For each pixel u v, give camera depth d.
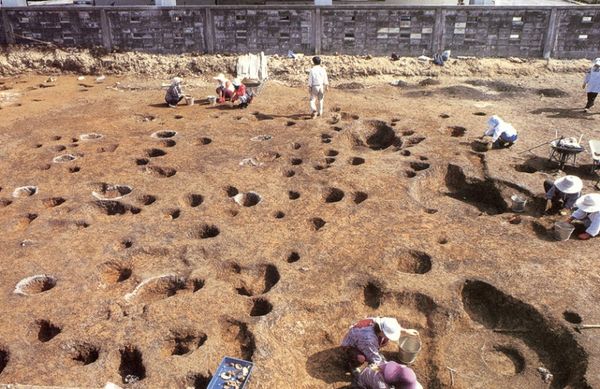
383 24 16.97
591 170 10.00
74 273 7.16
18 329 6.17
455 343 6.30
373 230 8.09
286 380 5.52
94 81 17.00
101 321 6.29
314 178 9.84
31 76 17.56
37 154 11.02
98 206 9.05
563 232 7.81
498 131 10.75
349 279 6.99
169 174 10.30
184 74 17.19
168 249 7.72
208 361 5.69
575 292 6.70
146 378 5.47
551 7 16.39
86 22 17.39
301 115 13.40
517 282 6.91
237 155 10.91
